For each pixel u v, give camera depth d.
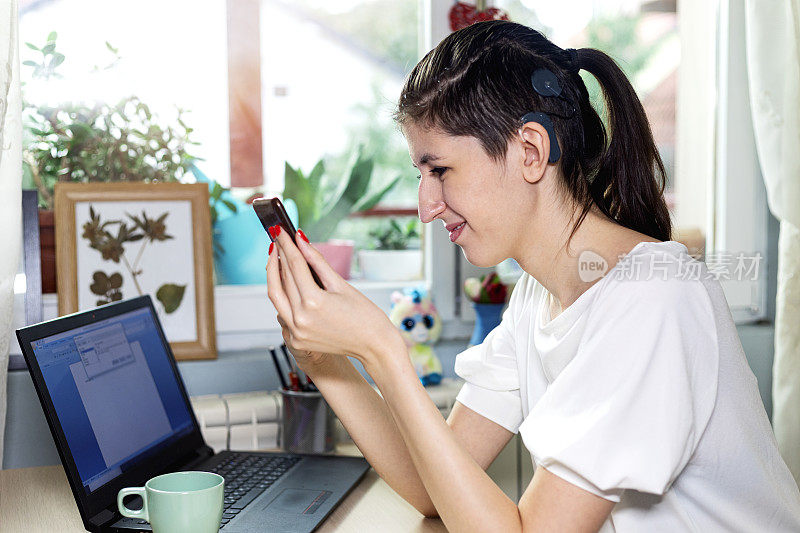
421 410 0.80
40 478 1.18
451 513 0.78
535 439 0.77
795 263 1.58
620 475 0.72
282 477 1.13
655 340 0.75
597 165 0.87
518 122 0.81
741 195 1.90
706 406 0.76
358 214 1.83
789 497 0.83
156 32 1.64
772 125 1.61
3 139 1.20
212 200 1.69
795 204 1.58
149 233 1.52
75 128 1.58
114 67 1.61
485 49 0.82
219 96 1.69
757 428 0.81
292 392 1.25
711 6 1.91
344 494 1.07
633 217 0.88
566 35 1.85
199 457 1.22
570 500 0.75
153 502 0.82
